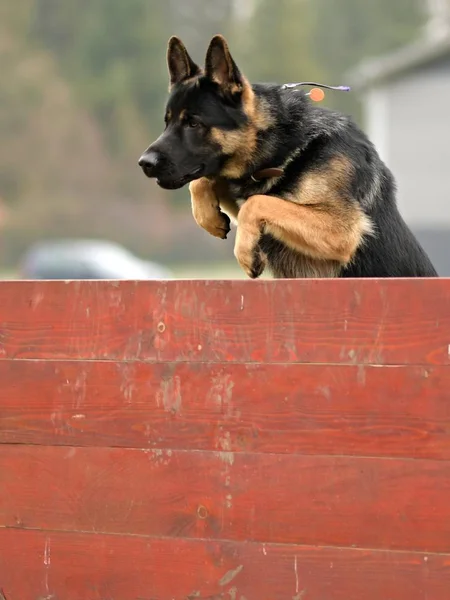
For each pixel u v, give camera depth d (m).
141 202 71.69
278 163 7.35
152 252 67.94
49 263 43.12
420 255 7.75
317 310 5.38
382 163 7.74
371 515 5.25
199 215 7.72
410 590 5.17
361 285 5.32
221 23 92.44
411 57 39.28
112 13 78.81
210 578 5.48
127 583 5.62
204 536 5.50
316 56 89.12
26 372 5.83
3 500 5.84
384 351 5.27
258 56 84.31
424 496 5.18
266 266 7.68
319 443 5.35
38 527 5.78
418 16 89.62
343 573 5.28
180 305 5.60
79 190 71.75
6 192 71.12
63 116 73.25
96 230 68.81
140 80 77.69
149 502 5.60
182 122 7.39
